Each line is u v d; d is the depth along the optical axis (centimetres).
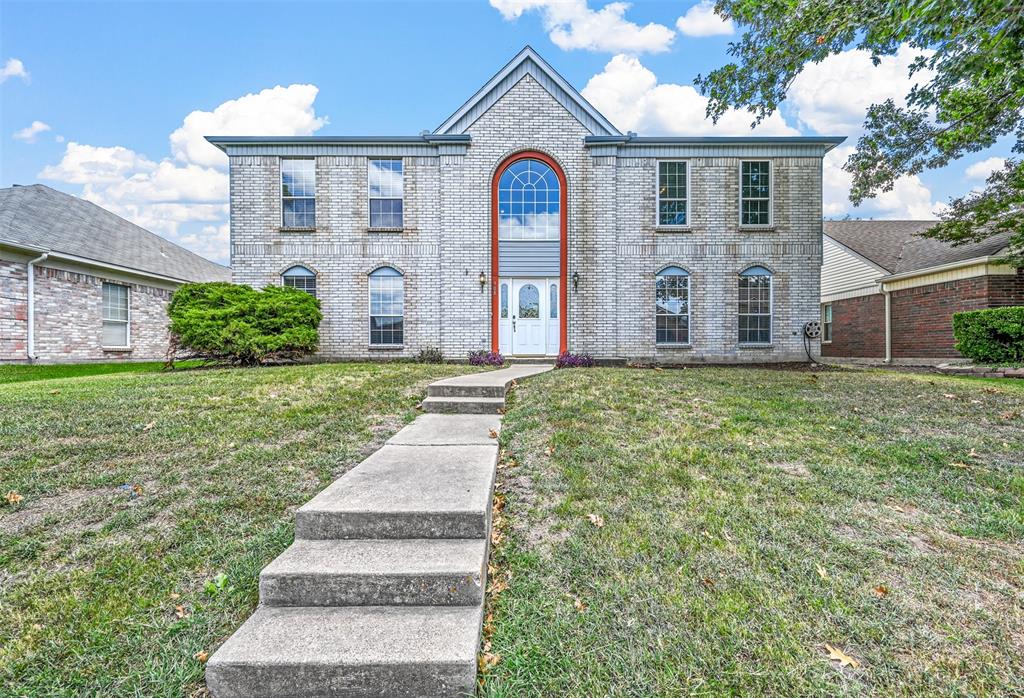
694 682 185
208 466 393
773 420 513
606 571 257
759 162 1197
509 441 455
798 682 183
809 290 1191
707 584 244
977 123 796
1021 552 271
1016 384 733
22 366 1059
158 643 207
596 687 184
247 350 986
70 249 1230
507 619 223
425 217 1183
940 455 411
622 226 1190
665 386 676
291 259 1176
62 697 181
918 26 573
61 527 296
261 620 214
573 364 1057
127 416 509
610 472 381
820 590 238
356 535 271
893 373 902
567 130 1173
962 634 207
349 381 722
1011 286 1167
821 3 580
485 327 1169
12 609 224
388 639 199
